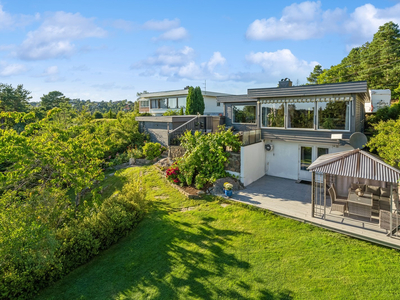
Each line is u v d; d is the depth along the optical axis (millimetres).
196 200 10938
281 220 8688
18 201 7453
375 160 7293
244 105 18141
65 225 8227
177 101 34156
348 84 10875
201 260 6980
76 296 6090
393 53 30547
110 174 16719
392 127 10633
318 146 12711
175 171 13016
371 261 6246
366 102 17656
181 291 5930
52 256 6441
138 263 7172
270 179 13727
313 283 5715
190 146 13414
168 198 11516
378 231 7355
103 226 8062
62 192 8953
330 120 11820
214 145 12531
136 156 18391
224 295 5652
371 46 34344
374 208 8508
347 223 7953
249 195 11094
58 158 9406
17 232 6047
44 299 6043
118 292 6121
